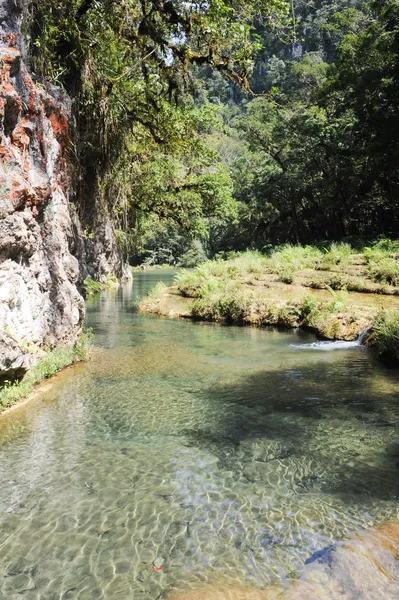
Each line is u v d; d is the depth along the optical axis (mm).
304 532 3670
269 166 46188
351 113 37688
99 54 11391
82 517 3922
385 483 4430
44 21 9352
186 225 26125
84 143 12305
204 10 10680
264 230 53250
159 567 3299
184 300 18141
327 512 3949
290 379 8016
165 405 6711
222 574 3221
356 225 40875
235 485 4426
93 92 11898
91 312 16938
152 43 12195
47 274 8477
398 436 5512
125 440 5488
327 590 3041
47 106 8625
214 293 16797
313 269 20984
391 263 18172
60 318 8945
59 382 7859
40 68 9242
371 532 3646
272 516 3900
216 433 5672
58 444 5383
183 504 4105
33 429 5824
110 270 27000
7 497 4227
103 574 3244
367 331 11133
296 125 39094
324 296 15562
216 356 9820
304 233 45875
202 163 24812
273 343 11258
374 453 5070
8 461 4949
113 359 9555
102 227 24125
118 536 3662
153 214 28047
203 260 56125
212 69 12000
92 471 4723
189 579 3180
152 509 4031
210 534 3676
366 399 6879
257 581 3139
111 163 13992
